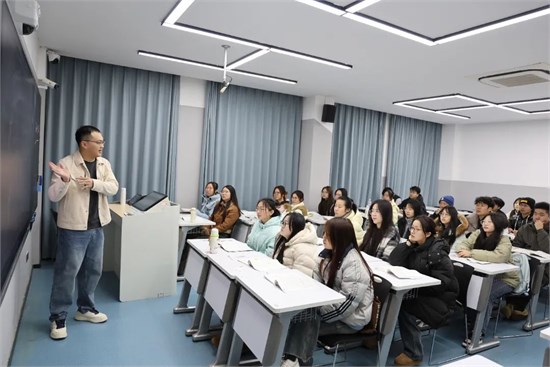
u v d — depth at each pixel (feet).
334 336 7.11
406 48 11.45
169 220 11.57
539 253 11.56
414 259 8.82
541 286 11.10
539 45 10.50
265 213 10.91
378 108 22.53
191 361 8.10
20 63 5.61
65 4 9.65
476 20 9.14
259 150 19.89
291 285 6.66
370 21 9.55
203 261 9.14
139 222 11.09
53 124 15.14
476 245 10.85
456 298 8.61
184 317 10.22
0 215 4.36
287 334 6.68
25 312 9.91
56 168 7.85
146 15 10.23
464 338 10.19
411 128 25.68
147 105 16.85
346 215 12.60
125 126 16.48
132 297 11.16
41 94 13.65
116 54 14.26
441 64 12.87
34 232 13.78
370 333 7.37
